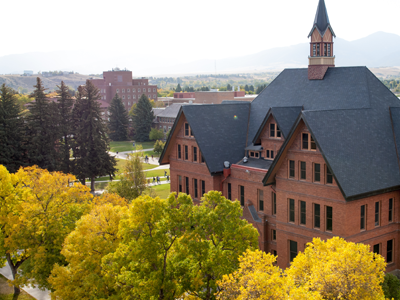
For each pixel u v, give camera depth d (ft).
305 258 68.69
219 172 144.36
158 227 80.64
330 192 105.09
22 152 241.35
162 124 552.00
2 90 236.84
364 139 111.04
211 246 84.38
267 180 119.55
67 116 265.54
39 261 112.78
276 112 133.39
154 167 359.46
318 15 141.59
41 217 119.85
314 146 108.27
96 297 91.40
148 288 77.10
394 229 112.88
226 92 600.39
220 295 70.95
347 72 136.15
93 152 258.78
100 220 97.40
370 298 59.82
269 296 58.65
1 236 124.47
